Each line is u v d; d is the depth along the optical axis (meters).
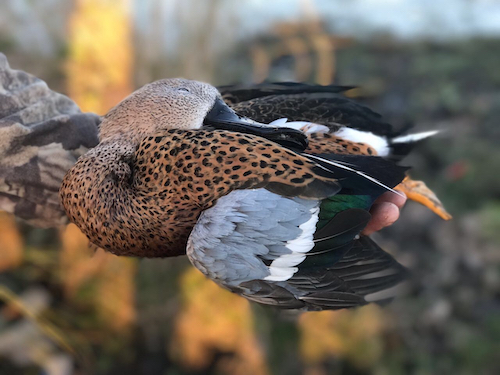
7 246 3.64
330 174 1.72
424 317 3.95
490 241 4.35
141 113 1.89
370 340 3.75
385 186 1.70
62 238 3.72
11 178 2.04
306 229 1.68
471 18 6.41
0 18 4.03
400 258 4.25
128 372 3.66
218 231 1.66
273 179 1.68
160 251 1.82
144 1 3.81
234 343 3.67
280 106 2.12
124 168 1.79
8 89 2.06
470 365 3.80
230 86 2.37
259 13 5.45
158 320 3.69
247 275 1.67
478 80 5.56
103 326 3.68
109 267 3.66
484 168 4.77
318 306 1.75
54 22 4.03
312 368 3.71
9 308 3.69
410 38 6.04
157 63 3.79
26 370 3.54
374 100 5.30
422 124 5.12
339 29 5.94
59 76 3.78
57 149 2.12
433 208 2.21
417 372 3.75
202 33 4.01
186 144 1.74
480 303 4.08
